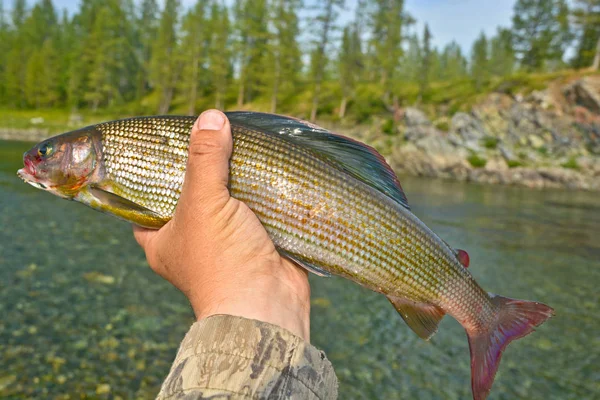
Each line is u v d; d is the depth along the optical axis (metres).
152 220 0.39
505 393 0.94
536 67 9.24
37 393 0.82
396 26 8.75
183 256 0.29
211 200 0.28
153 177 0.39
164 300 1.28
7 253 1.57
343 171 0.40
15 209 2.32
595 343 1.18
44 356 0.94
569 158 5.59
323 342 1.11
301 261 0.39
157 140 0.39
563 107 5.99
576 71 7.06
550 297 1.54
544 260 2.04
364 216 0.40
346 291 1.46
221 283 0.28
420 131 6.21
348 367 1.00
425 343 1.13
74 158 0.39
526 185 5.49
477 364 0.44
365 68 9.77
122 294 1.30
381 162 0.41
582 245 2.38
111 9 12.85
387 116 7.50
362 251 0.40
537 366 1.05
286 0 8.70
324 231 0.39
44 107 12.22
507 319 0.45
